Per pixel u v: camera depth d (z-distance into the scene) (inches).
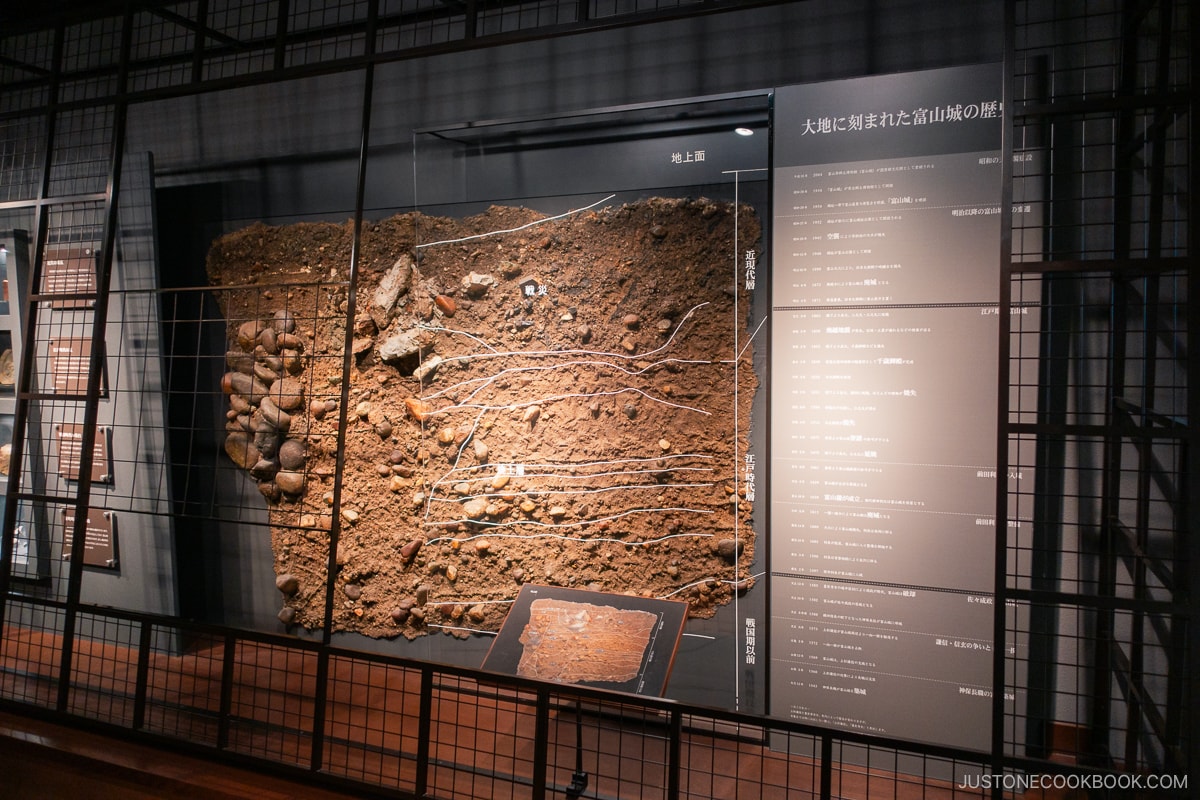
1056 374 111.0
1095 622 109.7
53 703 134.9
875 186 115.1
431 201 145.9
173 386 167.3
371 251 152.9
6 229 176.6
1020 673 110.5
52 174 177.6
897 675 114.3
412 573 148.7
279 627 160.6
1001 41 115.3
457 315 144.0
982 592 110.8
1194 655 79.7
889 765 114.0
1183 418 102.5
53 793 115.9
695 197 127.1
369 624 152.6
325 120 157.1
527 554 139.0
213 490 163.9
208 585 165.9
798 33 125.3
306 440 146.8
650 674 100.9
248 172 163.8
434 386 145.9
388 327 150.6
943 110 112.1
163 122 171.5
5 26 148.9
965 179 111.2
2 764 121.3
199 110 168.1
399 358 148.2
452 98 146.6
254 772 115.8
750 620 124.1
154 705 135.3
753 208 123.8
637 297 131.0
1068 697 110.0
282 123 160.9
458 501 144.3
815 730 92.4
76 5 169.5
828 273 117.3
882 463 115.1
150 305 160.7
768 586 120.5
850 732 90.9
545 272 137.3
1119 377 108.8
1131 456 109.6
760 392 124.0
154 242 159.8
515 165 139.3
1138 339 109.0
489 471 141.8
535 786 101.1
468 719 131.9
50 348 168.2
